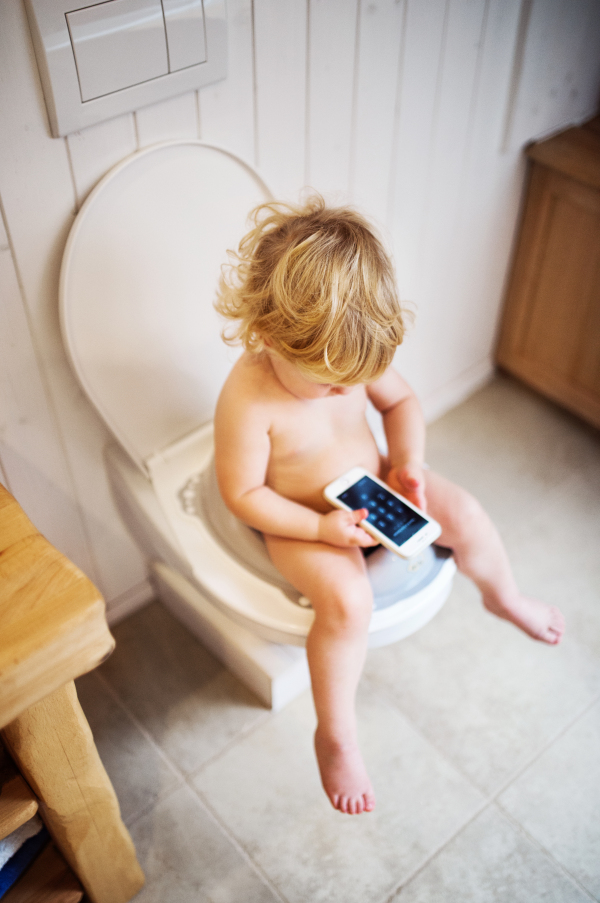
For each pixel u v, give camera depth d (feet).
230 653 3.78
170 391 3.29
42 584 1.95
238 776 3.61
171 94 2.74
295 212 2.81
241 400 2.93
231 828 3.43
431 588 3.00
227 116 3.01
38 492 3.44
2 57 2.31
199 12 2.61
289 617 2.90
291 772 3.62
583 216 4.46
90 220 2.76
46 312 2.93
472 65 3.76
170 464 3.37
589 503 4.80
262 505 2.98
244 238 2.85
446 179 4.16
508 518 4.70
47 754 2.28
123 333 3.04
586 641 4.10
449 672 3.98
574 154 4.34
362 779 2.99
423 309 4.72
